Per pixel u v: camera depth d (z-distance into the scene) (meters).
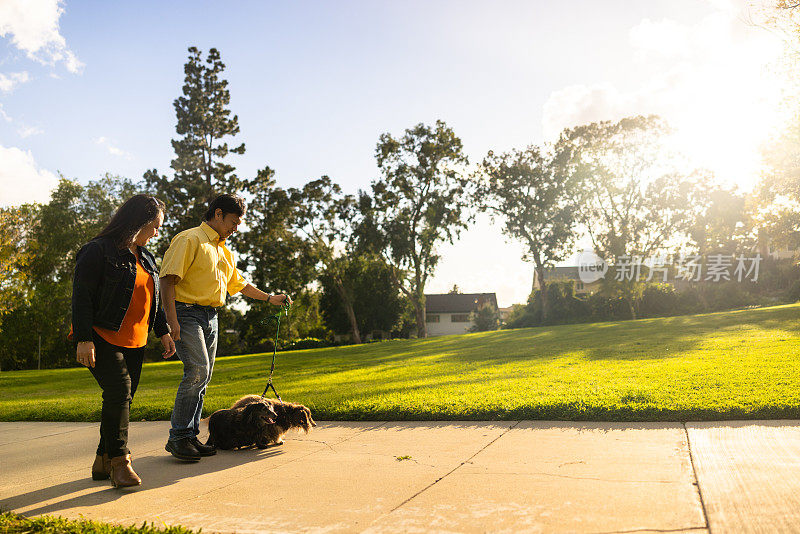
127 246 4.04
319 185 46.88
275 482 3.77
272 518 3.01
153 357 54.31
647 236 48.03
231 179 45.41
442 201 46.16
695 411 5.02
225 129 45.75
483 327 68.94
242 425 4.99
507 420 5.62
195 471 4.26
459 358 15.44
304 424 5.21
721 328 18.28
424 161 45.62
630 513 2.73
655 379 7.48
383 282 63.00
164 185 44.31
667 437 4.38
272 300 5.64
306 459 4.46
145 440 5.75
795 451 3.67
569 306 47.94
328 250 48.84
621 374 8.45
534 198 47.97
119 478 3.79
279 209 45.69
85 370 28.31
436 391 7.83
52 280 52.22
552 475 3.51
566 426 5.13
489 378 9.38
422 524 2.77
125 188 50.12
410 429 5.50
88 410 8.31
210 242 4.88
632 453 3.94
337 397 7.93
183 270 4.59
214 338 5.02
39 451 5.52
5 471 4.62
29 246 28.97
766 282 50.31
